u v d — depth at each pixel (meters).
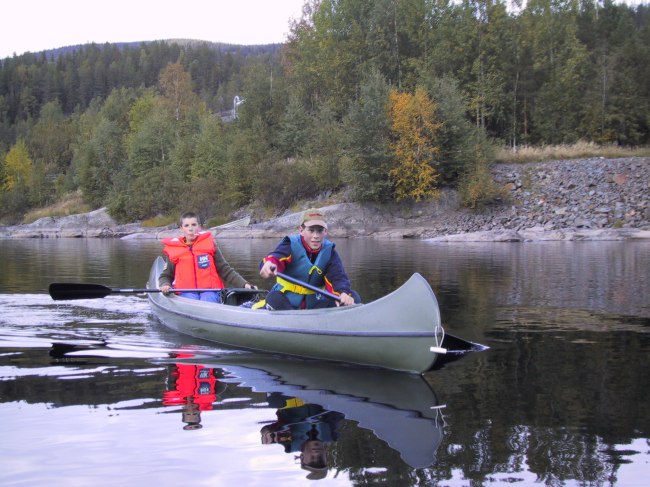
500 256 13.20
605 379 3.68
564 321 5.63
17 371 4.00
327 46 36.34
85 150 45.12
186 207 32.09
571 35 34.75
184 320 5.42
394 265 11.23
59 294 5.95
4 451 2.63
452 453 2.59
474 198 23.72
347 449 2.65
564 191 23.45
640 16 59.34
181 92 55.19
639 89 32.31
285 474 2.40
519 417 3.02
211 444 2.70
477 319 5.75
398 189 25.12
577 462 2.49
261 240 22.86
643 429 2.84
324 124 30.09
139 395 3.45
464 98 29.36
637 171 23.52
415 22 34.22
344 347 4.24
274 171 29.44
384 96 26.02
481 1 31.69
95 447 2.68
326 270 4.88
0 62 126.62
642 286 8.02
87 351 4.64
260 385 3.68
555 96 31.39
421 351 3.90
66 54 126.69
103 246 20.66
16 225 42.81
